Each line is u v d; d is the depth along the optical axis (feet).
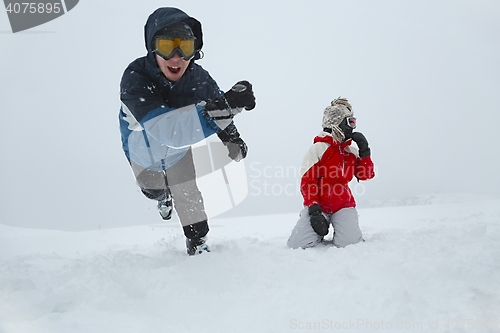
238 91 8.35
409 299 6.79
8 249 18.58
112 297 7.84
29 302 7.57
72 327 6.43
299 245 12.78
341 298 7.20
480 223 15.64
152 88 9.49
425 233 13.48
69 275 9.45
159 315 7.42
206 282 9.06
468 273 8.22
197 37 10.16
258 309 7.34
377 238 13.28
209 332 6.59
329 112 13.83
